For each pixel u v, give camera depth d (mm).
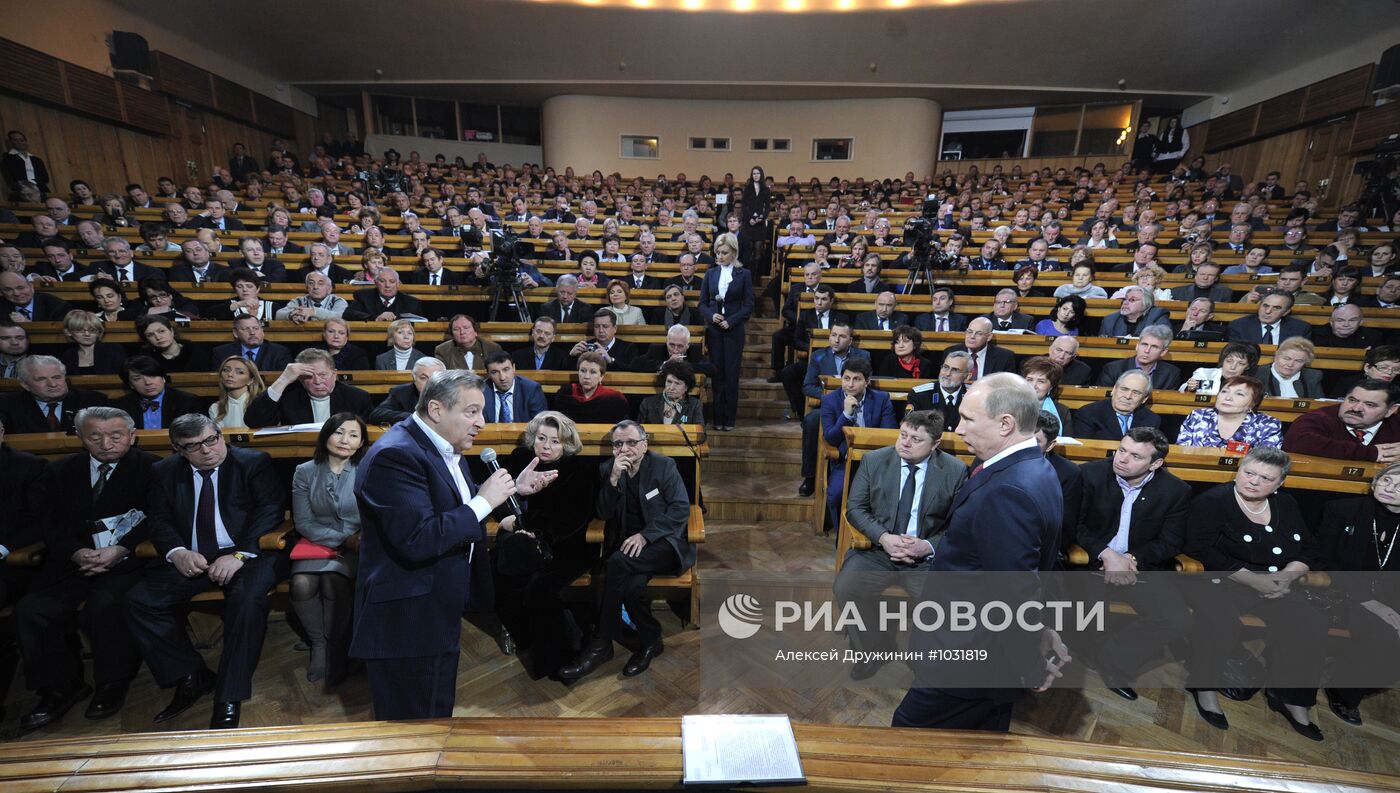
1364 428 2598
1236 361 3098
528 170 11164
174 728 1960
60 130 7457
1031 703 2076
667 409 3127
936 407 3100
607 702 2012
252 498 2201
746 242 6504
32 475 2186
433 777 815
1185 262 5918
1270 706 2076
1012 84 11016
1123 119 11773
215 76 9828
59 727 1946
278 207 6289
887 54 10125
